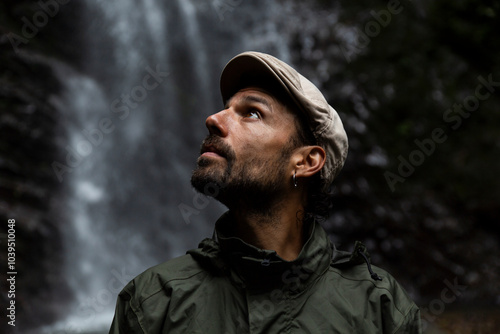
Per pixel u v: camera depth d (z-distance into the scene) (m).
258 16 10.34
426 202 8.90
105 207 8.44
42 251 7.04
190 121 10.00
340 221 8.59
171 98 9.87
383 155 9.12
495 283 7.76
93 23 9.45
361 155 9.00
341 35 9.72
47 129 7.84
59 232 7.41
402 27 9.95
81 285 7.51
